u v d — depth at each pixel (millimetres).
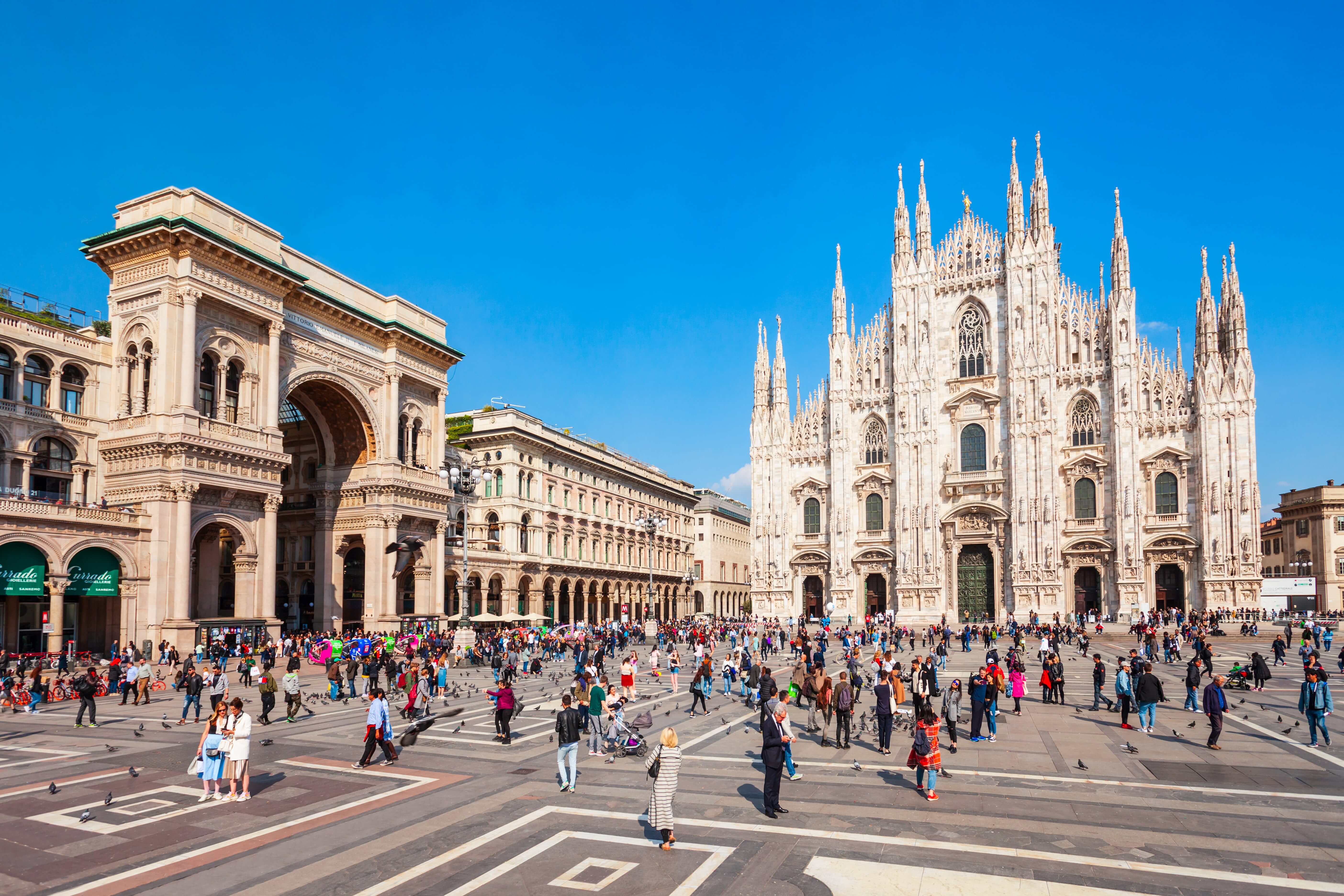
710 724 28094
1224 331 83562
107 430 51938
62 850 14555
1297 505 116500
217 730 17953
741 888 12578
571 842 14812
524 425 90188
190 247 51062
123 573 48688
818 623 94125
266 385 56562
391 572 66312
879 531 94688
